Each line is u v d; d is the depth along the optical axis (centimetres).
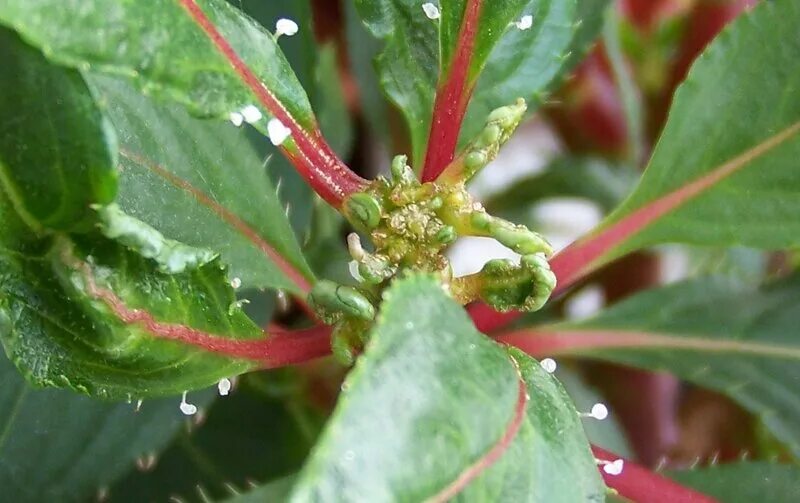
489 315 12
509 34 13
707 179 13
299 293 12
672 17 20
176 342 10
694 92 12
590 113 20
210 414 15
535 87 13
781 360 14
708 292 15
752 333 14
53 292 9
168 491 15
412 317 8
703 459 19
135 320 9
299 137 11
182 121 12
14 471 13
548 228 22
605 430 17
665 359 14
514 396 9
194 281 10
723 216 13
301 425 15
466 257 20
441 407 8
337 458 7
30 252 9
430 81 12
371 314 10
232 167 12
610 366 19
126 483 15
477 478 8
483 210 11
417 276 8
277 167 14
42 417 13
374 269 10
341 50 20
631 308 15
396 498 7
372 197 10
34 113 8
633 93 19
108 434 13
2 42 8
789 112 12
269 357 11
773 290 15
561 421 9
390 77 12
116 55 9
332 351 11
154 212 11
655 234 13
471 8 11
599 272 19
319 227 17
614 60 19
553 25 13
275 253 12
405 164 11
